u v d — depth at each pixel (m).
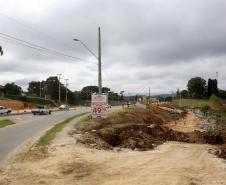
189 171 19.17
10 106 99.12
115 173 17.14
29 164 17.94
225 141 37.94
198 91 191.88
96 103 40.06
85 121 39.12
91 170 17.34
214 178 17.94
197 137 38.94
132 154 23.92
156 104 122.69
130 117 52.84
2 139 26.66
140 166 19.28
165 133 39.94
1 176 15.68
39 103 125.06
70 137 26.48
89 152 21.89
